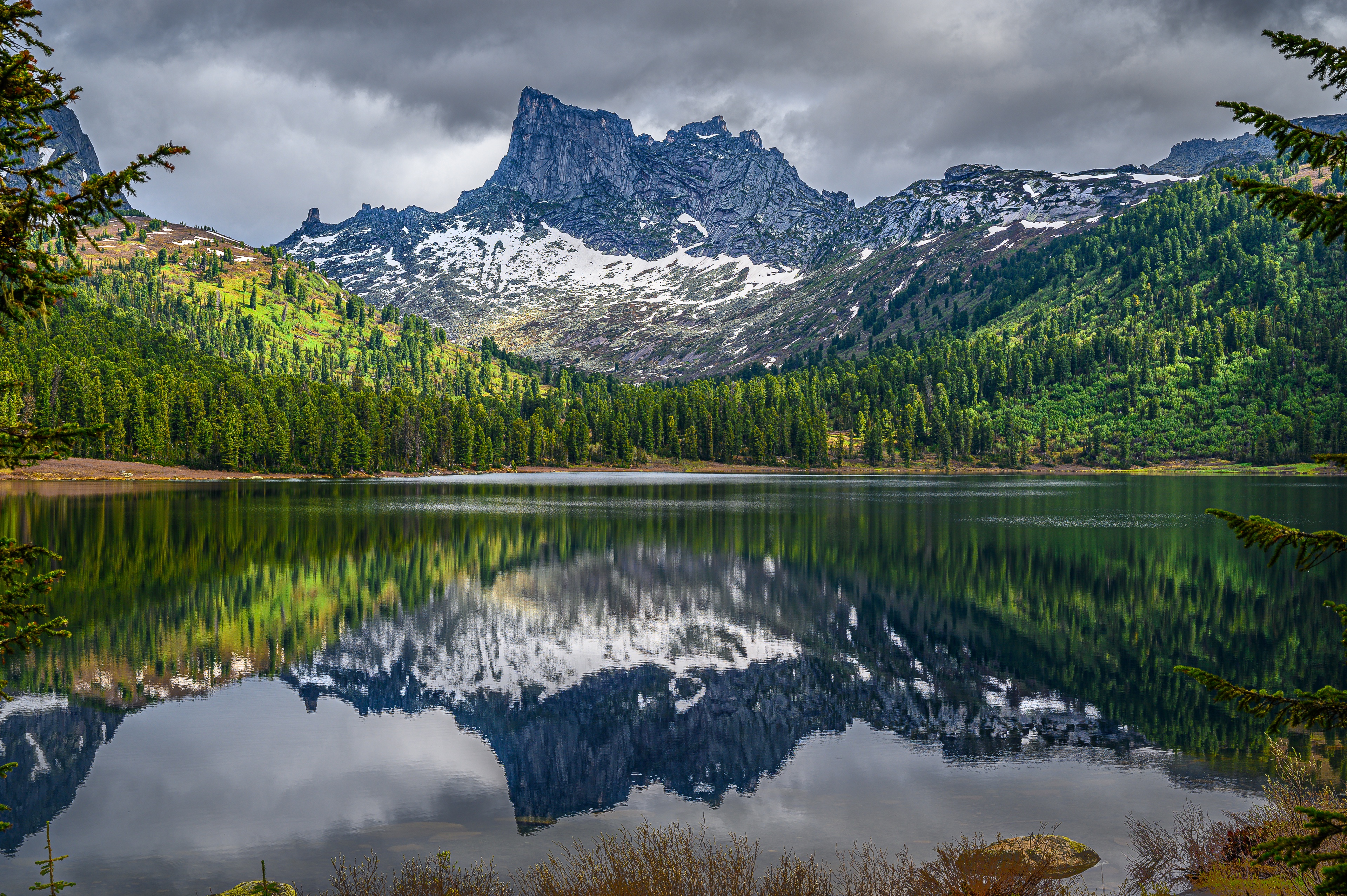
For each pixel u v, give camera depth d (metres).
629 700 29.72
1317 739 23.75
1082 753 23.62
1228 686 8.50
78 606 44.75
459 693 30.64
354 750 24.52
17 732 25.89
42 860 17.30
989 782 21.31
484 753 24.38
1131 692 30.33
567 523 90.56
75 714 27.75
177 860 17.28
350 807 20.20
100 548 64.44
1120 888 14.07
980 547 70.38
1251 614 44.19
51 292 8.11
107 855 17.53
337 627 41.09
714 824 18.77
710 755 24.12
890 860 16.25
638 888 14.26
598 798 20.75
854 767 22.78
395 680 32.31
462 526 86.69
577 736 25.92
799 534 80.25
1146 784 20.84
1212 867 14.19
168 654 35.69
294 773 22.58
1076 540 75.06
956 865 15.13
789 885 14.41
